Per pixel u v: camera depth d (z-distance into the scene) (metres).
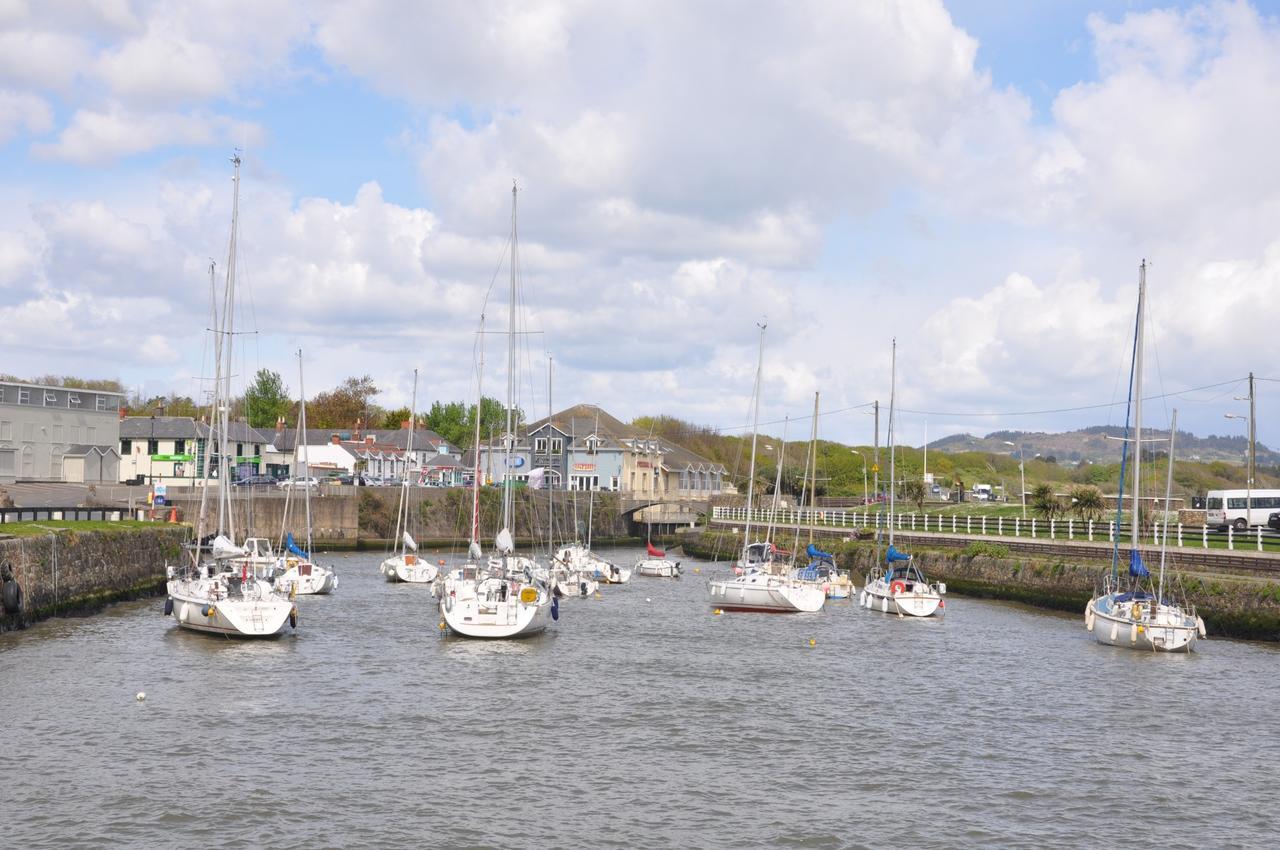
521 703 37.97
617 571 85.50
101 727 33.53
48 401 111.12
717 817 26.86
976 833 26.08
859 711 37.56
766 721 36.00
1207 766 31.41
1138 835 26.09
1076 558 67.69
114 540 62.34
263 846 24.50
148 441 128.38
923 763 31.45
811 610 64.94
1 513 59.22
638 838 25.44
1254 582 53.56
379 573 88.31
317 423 197.50
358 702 37.59
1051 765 31.38
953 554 78.06
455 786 28.75
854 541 92.19
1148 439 62.44
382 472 161.62
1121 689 41.19
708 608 67.88
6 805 26.56
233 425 137.00
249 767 29.94
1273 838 25.98
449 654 47.25
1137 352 57.78
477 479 60.81
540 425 154.50
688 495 161.62
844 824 26.53
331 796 27.77
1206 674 44.06
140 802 27.00
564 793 28.38
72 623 52.78
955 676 43.75
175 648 46.72
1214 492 88.81
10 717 34.38
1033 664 46.44
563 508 126.56
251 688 39.34
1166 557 61.38
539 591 53.03
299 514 108.69
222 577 52.88
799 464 169.75
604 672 43.84
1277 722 36.28
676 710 37.34
